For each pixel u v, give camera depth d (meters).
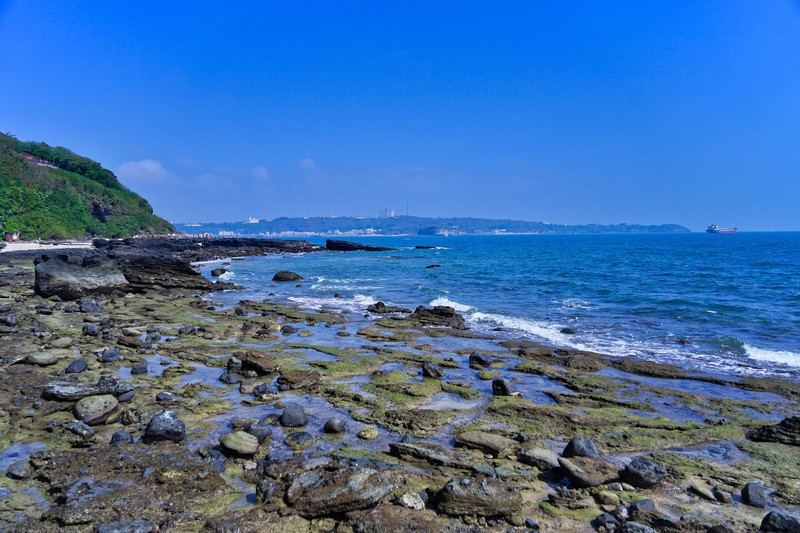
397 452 6.82
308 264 54.97
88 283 22.69
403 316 19.77
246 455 6.70
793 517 5.09
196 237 105.19
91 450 6.57
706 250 88.75
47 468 6.02
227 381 10.44
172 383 10.17
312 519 5.18
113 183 118.19
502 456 7.00
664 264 52.59
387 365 12.19
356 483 5.51
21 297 20.59
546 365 12.34
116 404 8.12
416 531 4.87
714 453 7.40
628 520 5.37
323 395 9.73
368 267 49.78
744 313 20.27
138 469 6.11
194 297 25.45
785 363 12.96
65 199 85.88
